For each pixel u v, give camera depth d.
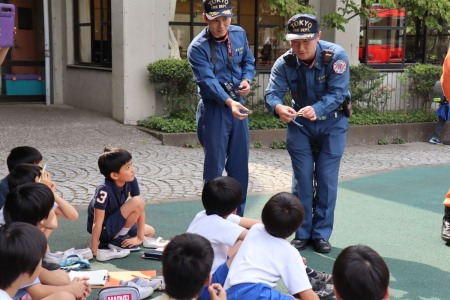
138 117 9.13
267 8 10.23
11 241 2.46
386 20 10.95
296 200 3.10
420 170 7.62
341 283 2.13
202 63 4.37
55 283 3.35
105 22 10.01
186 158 7.55
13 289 2.51
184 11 9.68
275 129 9.00
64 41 11.23
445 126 10.34
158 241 4.46
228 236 3.33
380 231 5.01
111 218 4.23
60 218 5.05
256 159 7.90
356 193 6.31
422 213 5.59
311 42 4.23
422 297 3.70
